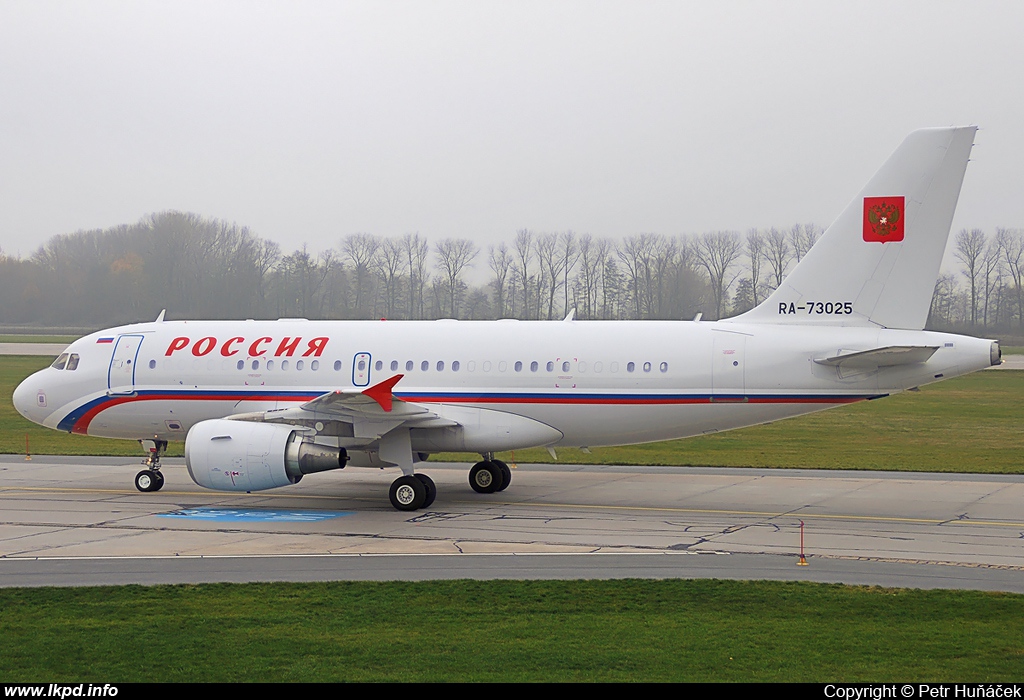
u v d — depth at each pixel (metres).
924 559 61.66
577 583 54.81
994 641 44.19
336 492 92.94
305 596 52.19
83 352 95.56
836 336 79.50
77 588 53.75
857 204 79.81
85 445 133.50
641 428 83.56
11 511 81.31
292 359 90.19
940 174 77.56
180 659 41.75
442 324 90.06
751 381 80.50
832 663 41.22
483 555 62.97
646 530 72.00
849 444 135.62
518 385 85.00
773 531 71.62
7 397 195.38
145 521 76.19
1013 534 70.56
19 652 42.72
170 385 92.38
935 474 105.06
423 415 79.88
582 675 39.66
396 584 54.53
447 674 39.75
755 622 47.38
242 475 78.94
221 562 60.91
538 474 106.19
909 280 78.69
